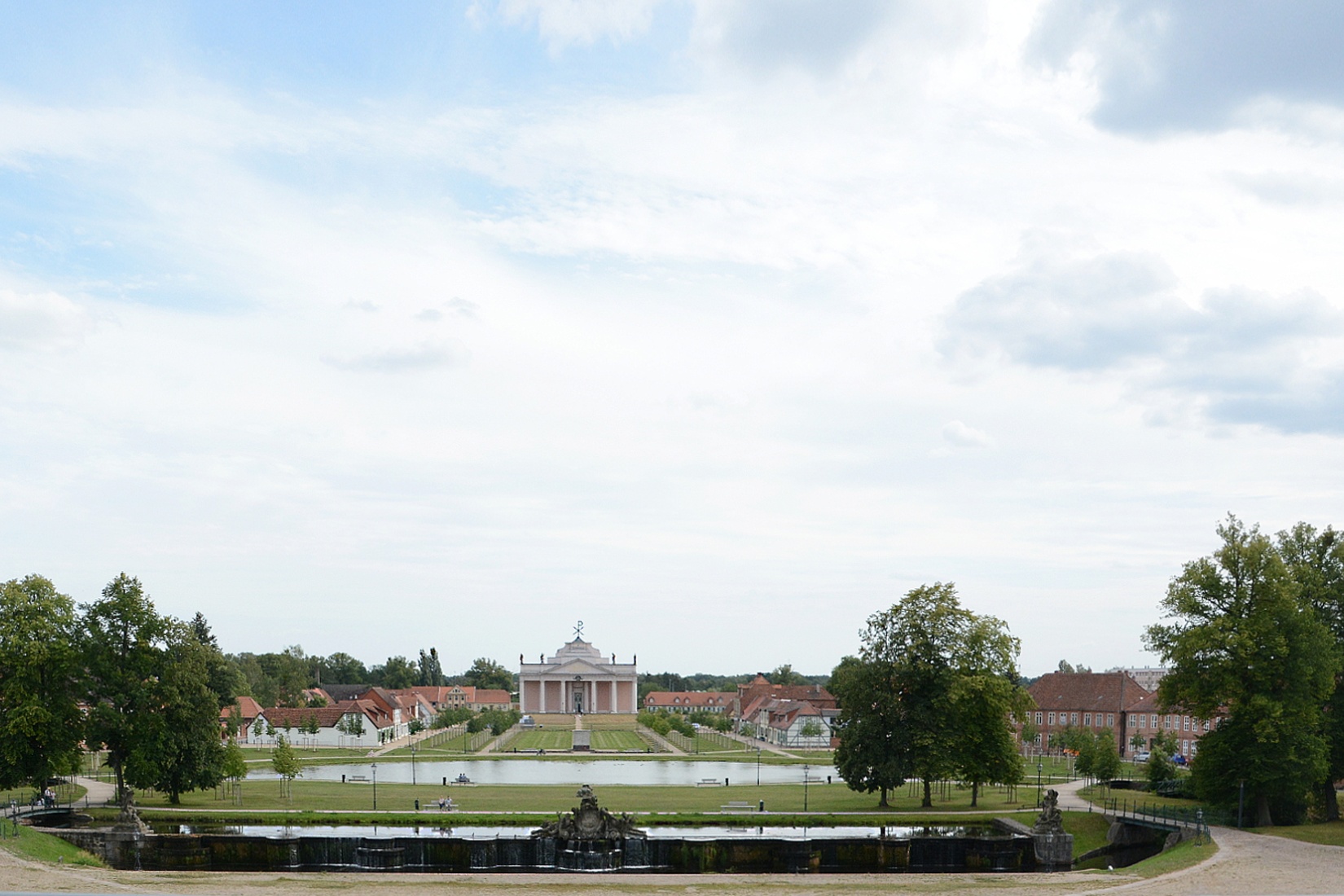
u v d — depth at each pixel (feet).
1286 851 216.13
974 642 305.32
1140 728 543.80
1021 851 244.42
